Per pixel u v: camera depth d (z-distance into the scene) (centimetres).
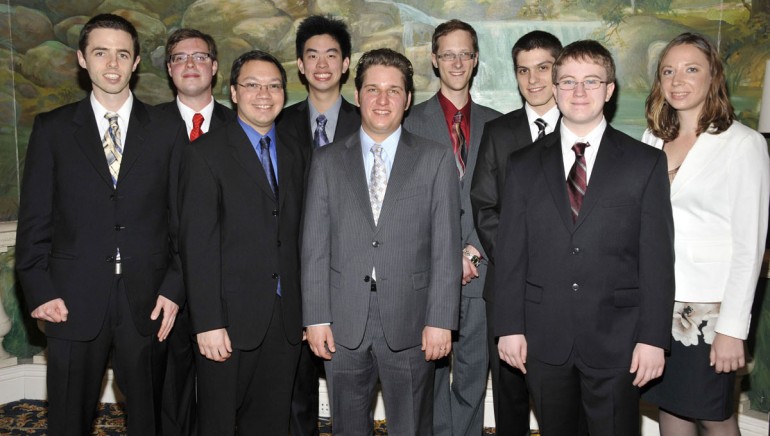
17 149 360
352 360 235
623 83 327
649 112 238
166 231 252
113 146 244
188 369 286
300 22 342
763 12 305
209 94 312
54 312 234
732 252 216
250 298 238
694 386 224
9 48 354
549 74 265
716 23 316
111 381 364
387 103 231
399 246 232
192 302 232
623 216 209
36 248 237
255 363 243
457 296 234
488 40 335
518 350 221
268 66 242
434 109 290
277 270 240
